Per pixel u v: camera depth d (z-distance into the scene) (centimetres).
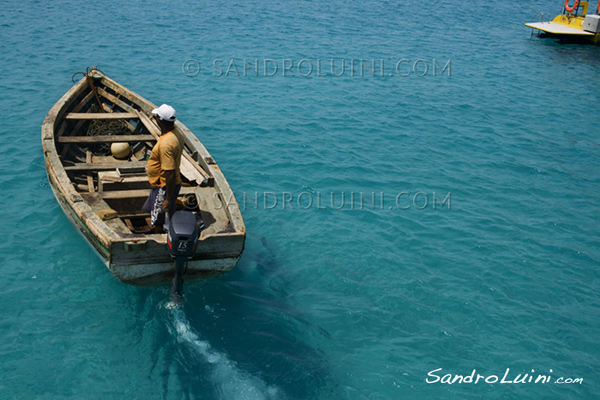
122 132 1169
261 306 773
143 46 2252
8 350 671
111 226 751
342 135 1453
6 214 966
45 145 953
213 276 766
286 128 1474
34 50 2080
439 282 866
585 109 1802
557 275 898
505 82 2095
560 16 3106
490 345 739
